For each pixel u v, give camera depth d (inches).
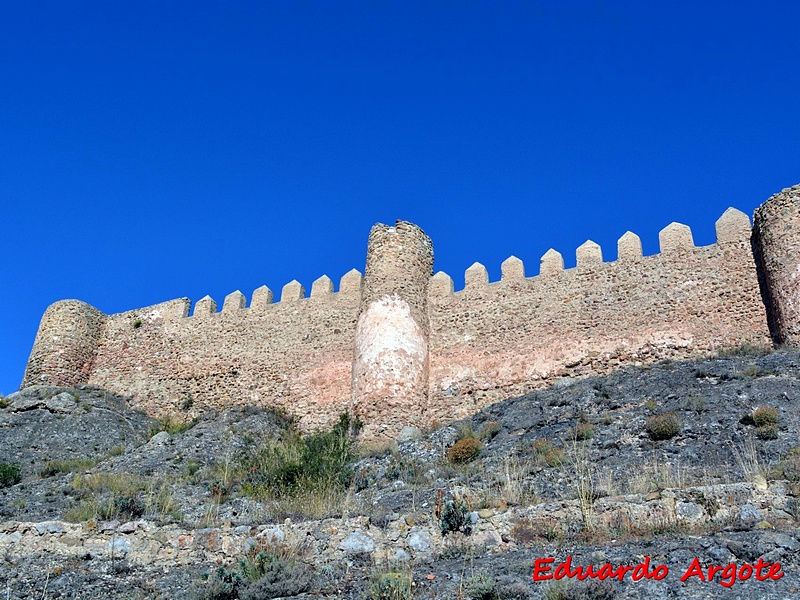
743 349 914.7
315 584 459.5
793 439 612.7
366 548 512.7
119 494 736.3
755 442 623.2
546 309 1087.0
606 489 542.0
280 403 1208.2
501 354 1081.4
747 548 406.0
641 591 376.2
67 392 1301.7
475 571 437.4
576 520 501.0
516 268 1145.4
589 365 1016.2
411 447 874.1
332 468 767.7
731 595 359.6
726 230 1022.4
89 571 536.4
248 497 730.8
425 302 1173.1
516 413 893.8
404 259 1167.6
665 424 677.3
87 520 615.2
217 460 975.0
